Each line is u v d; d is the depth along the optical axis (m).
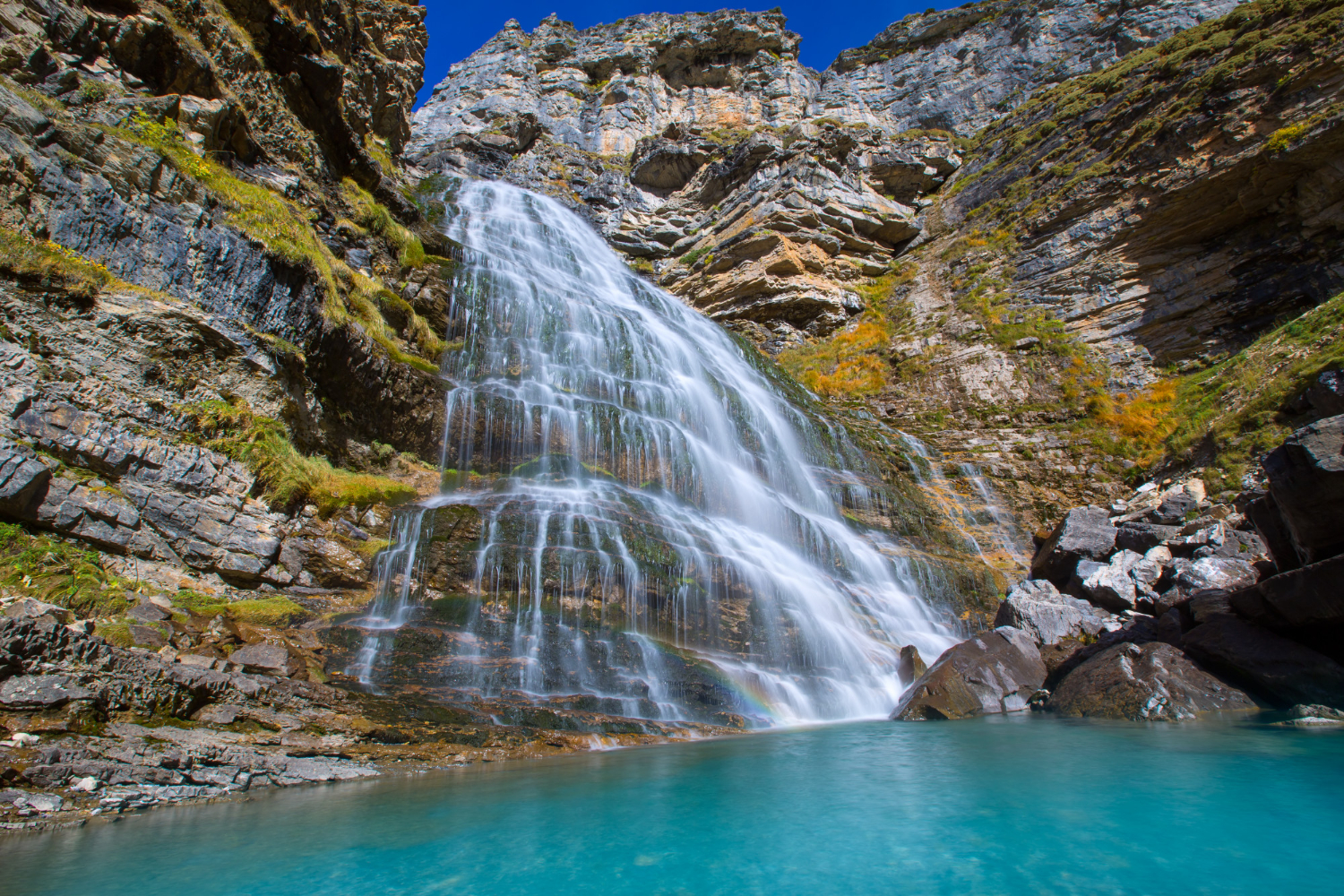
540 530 13.12
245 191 13.97
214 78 14.75
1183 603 12.19
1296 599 9.73
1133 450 22.61
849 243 37.72
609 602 12.37
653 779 6.76
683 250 40.78
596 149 49.94
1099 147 31.58
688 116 52.28
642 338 25.41
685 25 55.00
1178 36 32.84
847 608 15.81
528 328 22.56
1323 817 5.16
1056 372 26.55
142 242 11.40
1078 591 15.14
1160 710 9.84
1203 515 16.53
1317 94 23.64
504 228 32.50
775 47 54.31
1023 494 22.44
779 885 4.20
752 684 11.64
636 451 18.95
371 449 15.01
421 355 18.59
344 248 18.11
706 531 16.22
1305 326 21.03
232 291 12.37
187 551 9.93
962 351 28.94
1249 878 4.14
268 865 4.57
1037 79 45.97
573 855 4.74
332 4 21.50
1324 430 9.12
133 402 10.14
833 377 30.88
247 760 6.59
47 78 11.30
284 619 9.79
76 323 10.07
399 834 5.12
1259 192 24.70
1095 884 4.10
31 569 8.20
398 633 10.01
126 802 5.68
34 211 10.25
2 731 5.75
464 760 7.61
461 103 51.41
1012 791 6.05
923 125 49.75
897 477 23.56
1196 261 26.48
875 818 5.41
